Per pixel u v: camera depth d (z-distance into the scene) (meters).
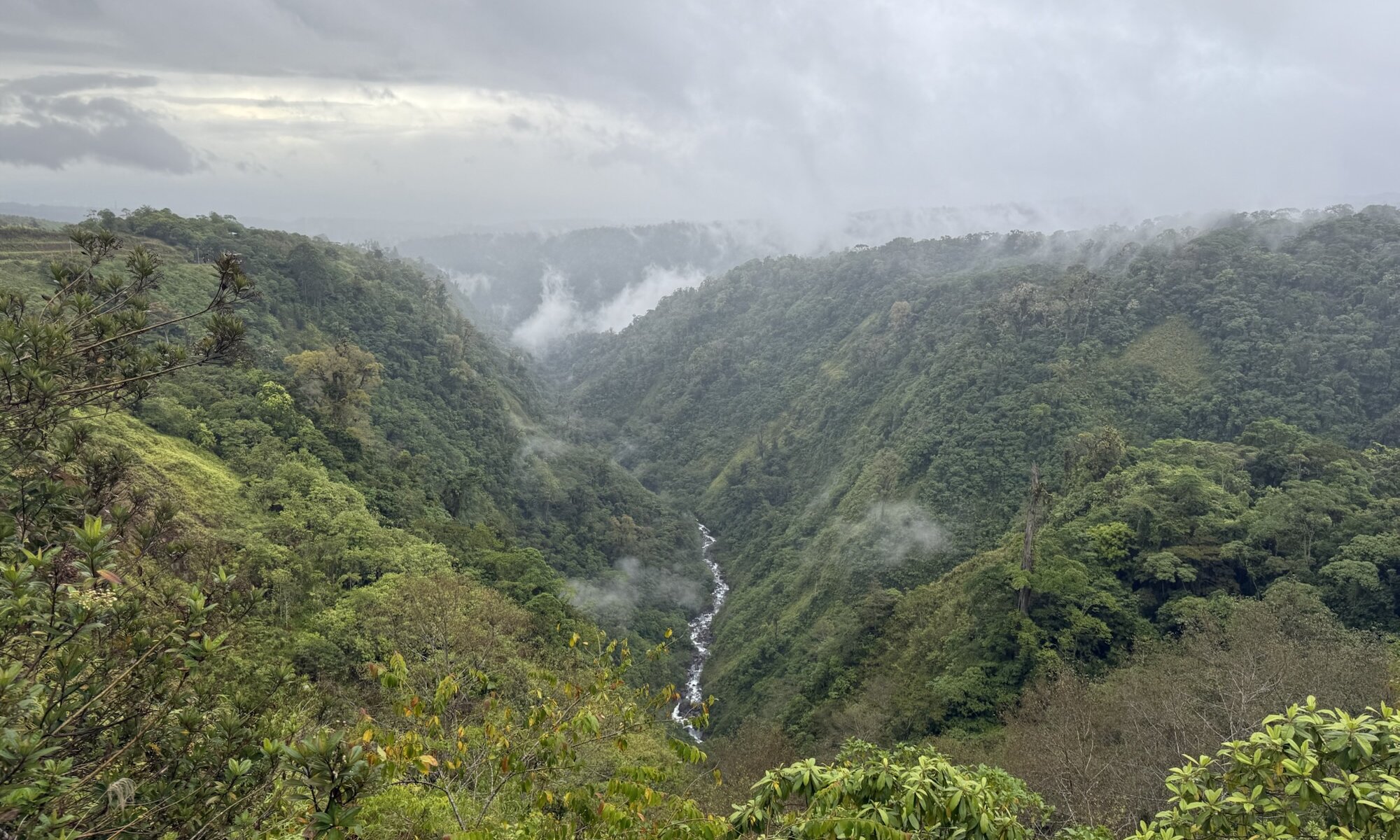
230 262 7.96
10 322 6.01
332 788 4.96
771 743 30.20
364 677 20.83
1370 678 19.70
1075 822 14.08
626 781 7.28
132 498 7.70
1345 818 5.45
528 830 8.65
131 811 5.42
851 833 5.87
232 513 29.12
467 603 27.12
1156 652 25.88
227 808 5.61
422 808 10.59
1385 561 28.03
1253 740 5.94
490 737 8.12
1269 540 31.45
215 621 6.73
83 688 5.50
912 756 9.00
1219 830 5.93
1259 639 21.94
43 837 4.86
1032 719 24.73
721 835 6.78
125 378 7.38
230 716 5.77
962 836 6.12
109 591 6.14
